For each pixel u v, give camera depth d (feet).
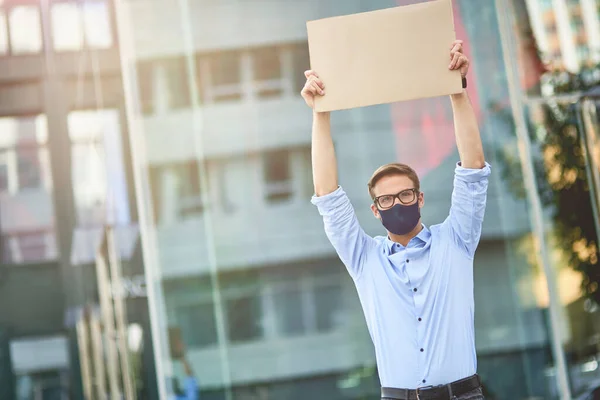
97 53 17.35
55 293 17.15
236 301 16.74
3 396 16.96
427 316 5.96
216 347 16.70
